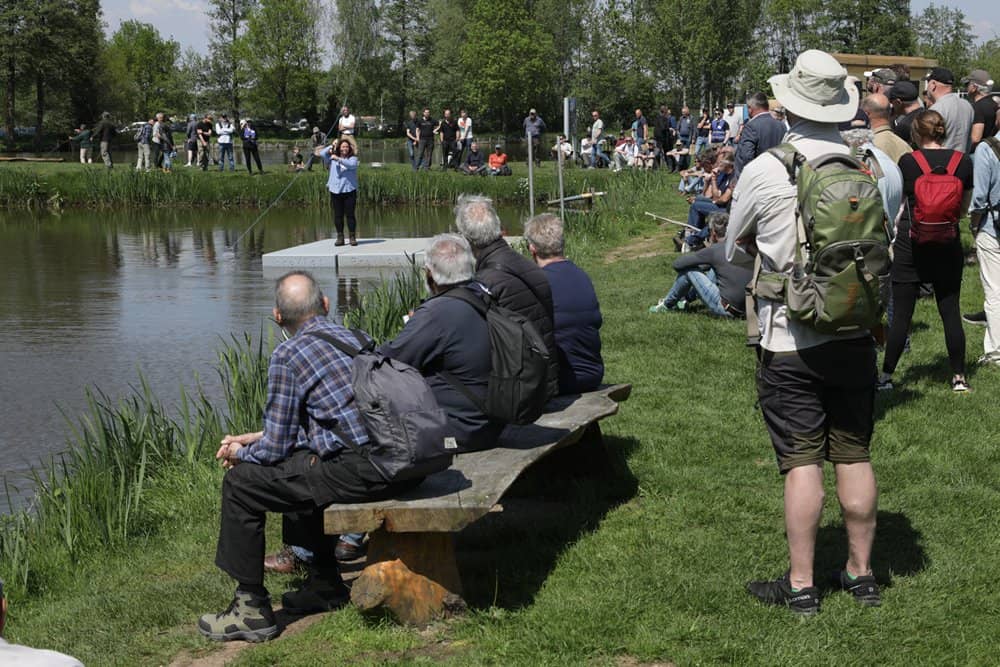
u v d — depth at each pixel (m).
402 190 32.88
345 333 4.38
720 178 13.59
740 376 7.79
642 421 6.73
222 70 90.44
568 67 89.88
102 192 32.09
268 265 18.42
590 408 5.36
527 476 5.80
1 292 16.17
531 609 4.23
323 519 4.37
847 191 3.78
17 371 11.10
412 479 4.10
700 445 6.23
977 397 6.96
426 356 4.47
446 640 4.06
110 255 20.77
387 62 86.06
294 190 32.53
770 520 5.11
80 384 10.61
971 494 5.34
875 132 7.30
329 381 4.17
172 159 43.16
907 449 6.06
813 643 3.89
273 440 4.17
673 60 77.62
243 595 4.28
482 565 4.71
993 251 7.64
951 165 6.78
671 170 32.88
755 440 6.32
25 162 40.97
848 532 4.21
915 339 8.55
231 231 25.38
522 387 4.42
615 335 9.16
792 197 3.93
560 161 17.62
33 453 8.61
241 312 14.34
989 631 3.95
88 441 7.05
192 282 17.09
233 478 4.24
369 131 87.88
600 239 16.75
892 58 17.89
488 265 5.26
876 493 4.15
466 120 35.34
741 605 4.20
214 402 9.84
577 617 4.13
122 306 14.88
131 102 96.31
